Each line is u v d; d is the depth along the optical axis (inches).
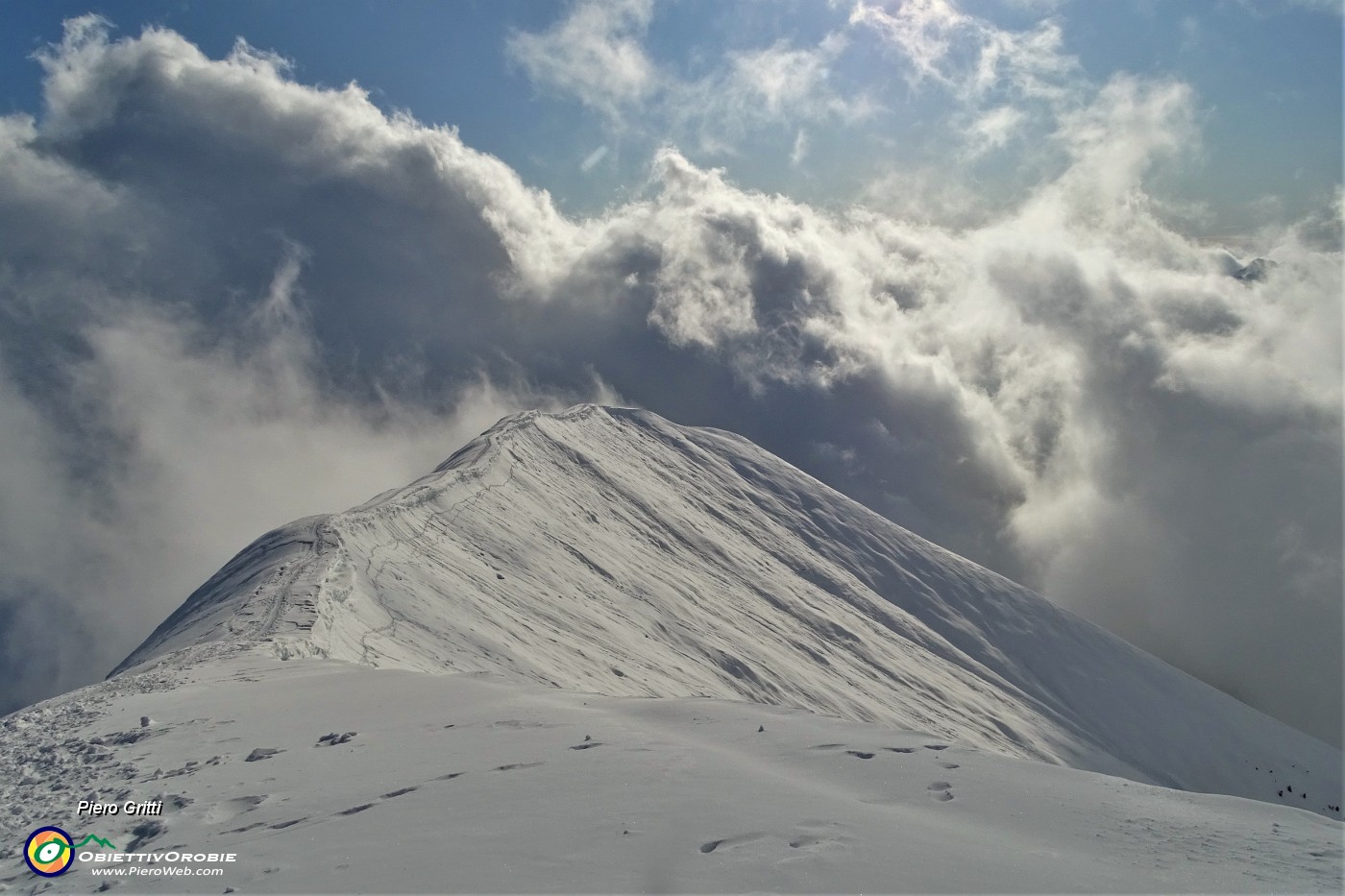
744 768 530.6
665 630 2361.0
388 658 1262.3
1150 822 478.3
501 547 2361.0
